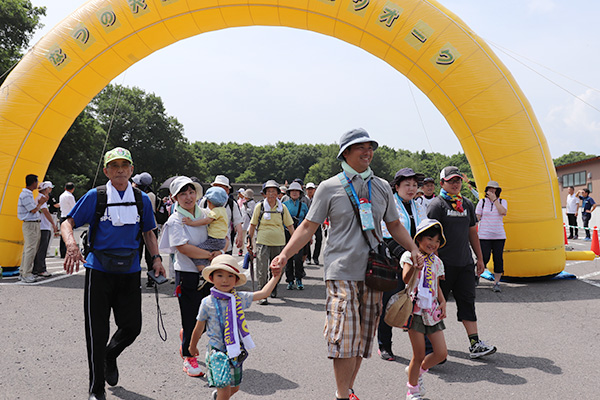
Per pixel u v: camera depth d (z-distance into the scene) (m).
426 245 3.88
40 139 10.12
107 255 3.72
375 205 3.43
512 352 5.05
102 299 3.75
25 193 9.12
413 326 3.72
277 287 9.02
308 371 4.52
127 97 70.50
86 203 3.76
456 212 4.92
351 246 3.31
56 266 11.84
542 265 8.83
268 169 162.00
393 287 3.27
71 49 9.98
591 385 4.09
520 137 8.78
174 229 4.49
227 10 9.98
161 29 10.20
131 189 3.94
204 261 4.52
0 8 35.03
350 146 3.40
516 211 8.80
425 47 9.05
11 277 9.81
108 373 4.03
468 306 4.92
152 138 70.44
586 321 6.21
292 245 3.42
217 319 3.26
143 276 10.19
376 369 4.61
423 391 3.86
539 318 6.41
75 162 45.31
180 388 4.07
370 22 9.28
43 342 5.32
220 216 4.75
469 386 4.13
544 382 4.18
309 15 9.72
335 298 3.27
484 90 8.83
